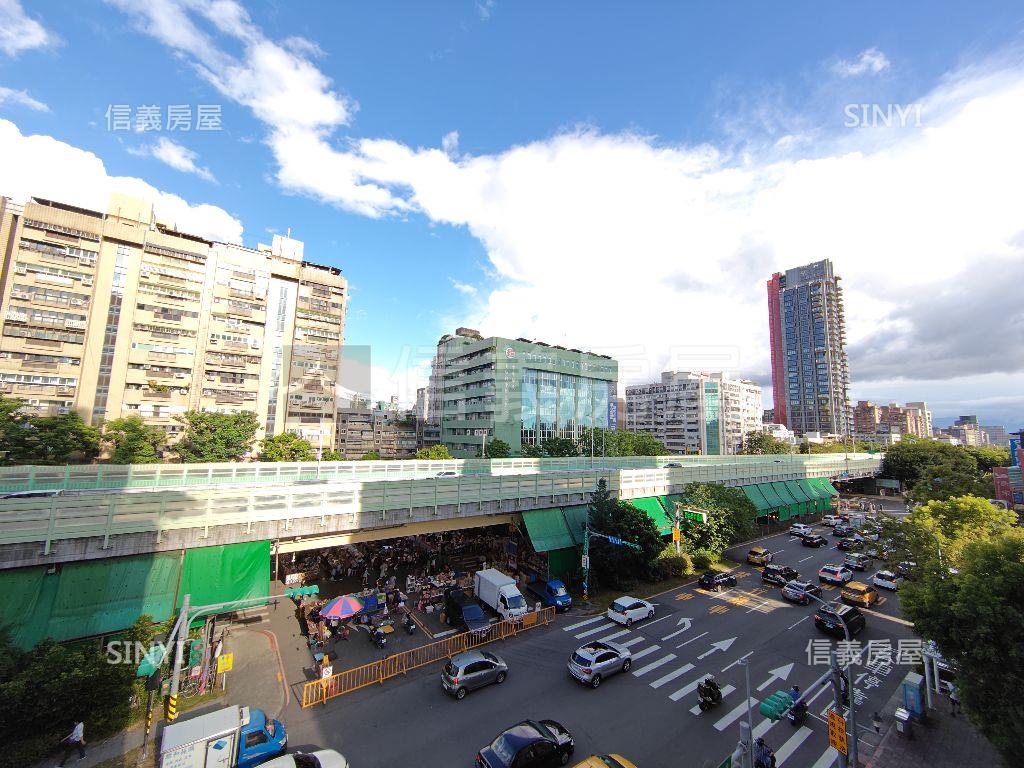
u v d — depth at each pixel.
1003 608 13.25
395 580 31.53
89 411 54.84
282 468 32.19
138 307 58.78
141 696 17.53
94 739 15.64
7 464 39.88
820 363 170.50
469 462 40.59
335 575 32.66
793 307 178.88
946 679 20.11
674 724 17.30
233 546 22.08
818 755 15.93
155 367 59.34
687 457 62.59
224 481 30.16
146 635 17.09
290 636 24.00
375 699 18.56
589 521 33.94
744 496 42.69
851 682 14.27
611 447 81.94
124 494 20.06
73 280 55.22
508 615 25.77
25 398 51.81
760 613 28.83
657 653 23.11
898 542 27.03
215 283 64.19
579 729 16.81
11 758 14.11
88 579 18.70
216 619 24.12
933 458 82.31
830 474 70.88
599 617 27.59
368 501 25.88
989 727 13.23
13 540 17.48
